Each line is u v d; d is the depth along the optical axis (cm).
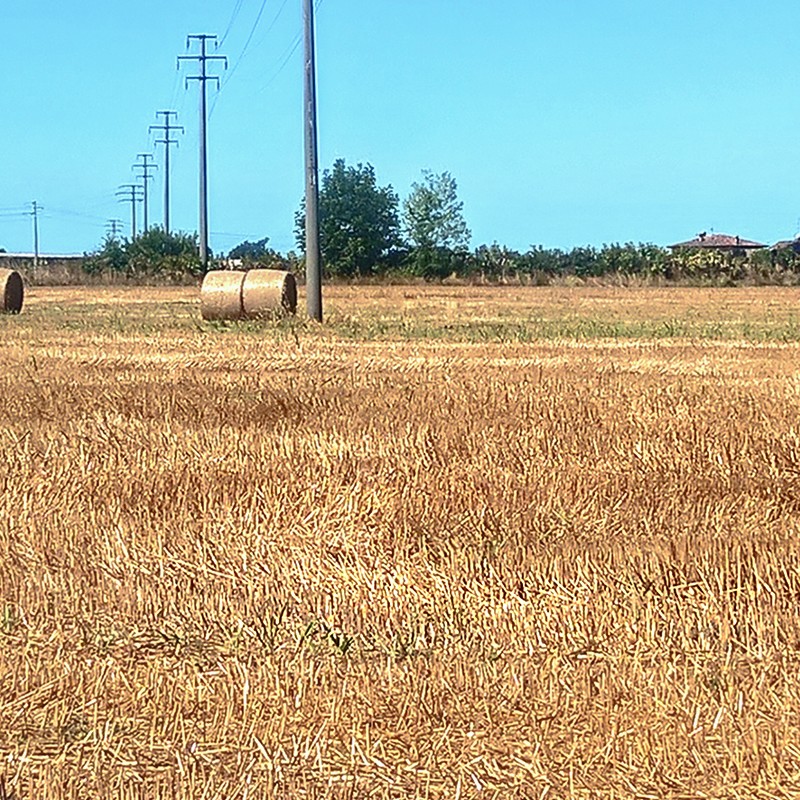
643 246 12962
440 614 1062
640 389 2445
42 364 3077
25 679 907
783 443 1781
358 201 13362
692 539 1252
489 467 1645
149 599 1100
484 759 789
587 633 1019
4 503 1424
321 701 865
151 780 754
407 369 2962
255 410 2128
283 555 1227
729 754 783
